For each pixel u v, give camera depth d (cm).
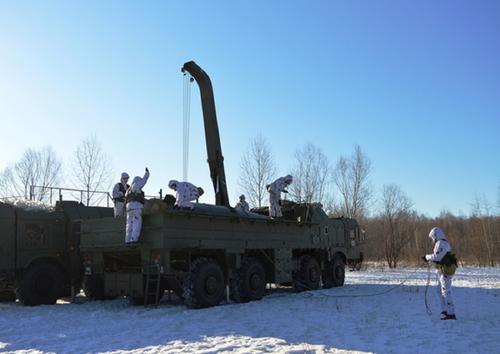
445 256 942
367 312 1054
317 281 1627
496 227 4566
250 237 1344
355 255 1897
